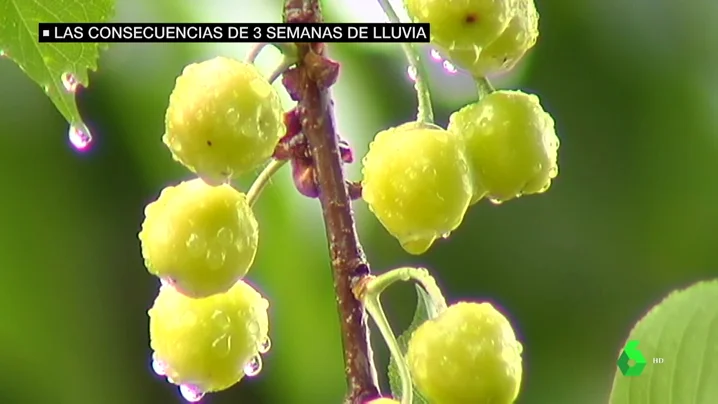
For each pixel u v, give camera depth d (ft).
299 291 5.90
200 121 3.19
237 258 3.38
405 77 6.13
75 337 5.81
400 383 3.81
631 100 6.82
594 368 6.81
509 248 6.82
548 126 3.63
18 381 5.71
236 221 3.36
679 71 6.82
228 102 3.19
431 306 3.69
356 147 6.01
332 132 3.40
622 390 3.63
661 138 6.84
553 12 6.74
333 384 6.01
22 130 5.71
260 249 5.85
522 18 3.52
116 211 5.83
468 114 3.55
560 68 6.73
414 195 3.26
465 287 6.72
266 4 5.68
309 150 3.42
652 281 6.88
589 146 6.85
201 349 3.60
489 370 3.19
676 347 3.60
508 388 3.22
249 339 3.70
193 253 3.32
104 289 5.86
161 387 6.04
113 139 5.78
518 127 3.51
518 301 6.78
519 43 3.53
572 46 6.75
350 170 5.98
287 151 3.42
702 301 3.60
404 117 6.10
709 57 6.84
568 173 6.88
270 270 5.87
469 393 3.19
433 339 3.21
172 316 3.63
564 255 6.86
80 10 4.05
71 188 5.76
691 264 6.88
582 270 6.86
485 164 3.51
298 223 5.90
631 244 6.88
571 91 6.75
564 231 6.86
